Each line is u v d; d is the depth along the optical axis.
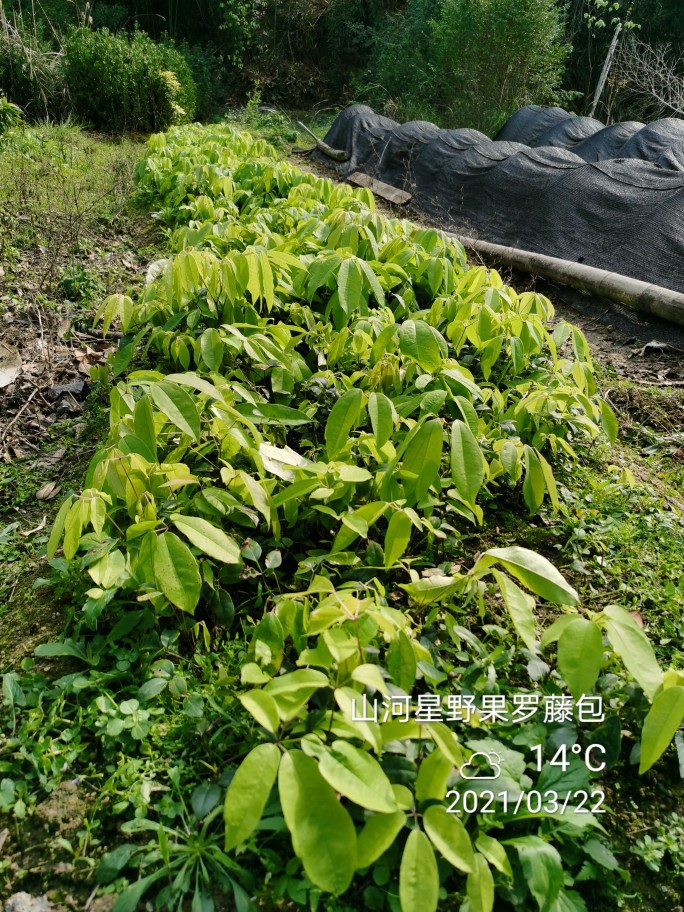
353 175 8.10
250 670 1.42
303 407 2.42
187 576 1.55
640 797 1.58
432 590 1.65
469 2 10.42
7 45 9.12
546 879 1.29
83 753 1.59
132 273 4.46
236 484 1.94
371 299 3.21
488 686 1.68
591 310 4.39
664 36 12.95
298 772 1.20
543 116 9.09
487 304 2.85
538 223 5.38
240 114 11.98
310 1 15.14
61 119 9.02
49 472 2.68
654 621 2.01
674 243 4.32
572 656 1.41
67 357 3.43
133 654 1.76
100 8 12.90
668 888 1.43
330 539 2.14
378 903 1.31
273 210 4.23
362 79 14.23
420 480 1.91
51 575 2.12
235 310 2.84
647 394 3.36
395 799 1.25
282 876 1.35
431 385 2.44
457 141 7.04
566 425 2.66
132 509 1.83
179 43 13.91
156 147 6.75
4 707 1.70
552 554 2.26
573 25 13.03
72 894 1.37
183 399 1.87
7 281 4.11
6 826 1.48
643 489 2.57
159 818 1.47
